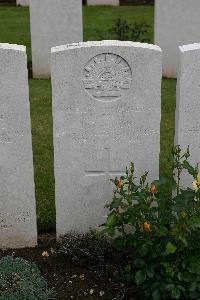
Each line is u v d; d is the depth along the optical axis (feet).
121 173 8.34
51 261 8.27
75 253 8.23
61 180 8.32
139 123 8.05
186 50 7.77
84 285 7.86
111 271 7.95
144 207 7.42
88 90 7.87
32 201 8.41
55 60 7.70
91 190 8.41
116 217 7.50
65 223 8.57
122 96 7.91
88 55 7.70
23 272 7.58
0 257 8.39
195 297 7.08
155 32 15.17
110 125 8.06
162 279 7.27
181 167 8.10
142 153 8.23
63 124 8.02
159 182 7.57
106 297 7.68
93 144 8.16
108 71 7.79
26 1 27.27
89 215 8.55
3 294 7.23
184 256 7.16
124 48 7.69
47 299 7.43
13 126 7.98
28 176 8.27
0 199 8.38
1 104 7.86
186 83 7.91
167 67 15.57
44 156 11.14
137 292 7.61
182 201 7.45
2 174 8.23
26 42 19.92
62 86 7.83
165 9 14.85
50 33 15.26
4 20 23.91
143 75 7.81
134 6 26.91
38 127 12.46
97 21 23.54
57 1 14.85
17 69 7.70
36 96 14.28
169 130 12.24
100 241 8.29
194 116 8.06
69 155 8.19
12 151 8.11
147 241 7.16
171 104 13.62
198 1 14.62
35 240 8.63
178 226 6.96
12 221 8.51
